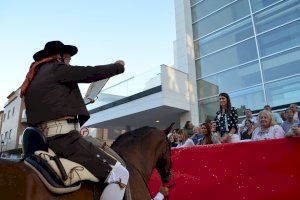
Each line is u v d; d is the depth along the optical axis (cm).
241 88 1197
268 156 375
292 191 347
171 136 802
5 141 3553
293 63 1038
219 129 535
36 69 228
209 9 1415
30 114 217
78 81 218
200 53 1419
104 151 225
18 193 165
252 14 1212
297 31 1046
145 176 274
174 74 1319
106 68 221
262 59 1144
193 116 1327
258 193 370
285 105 1033
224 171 405
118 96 1484
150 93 1311
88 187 211
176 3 1547
